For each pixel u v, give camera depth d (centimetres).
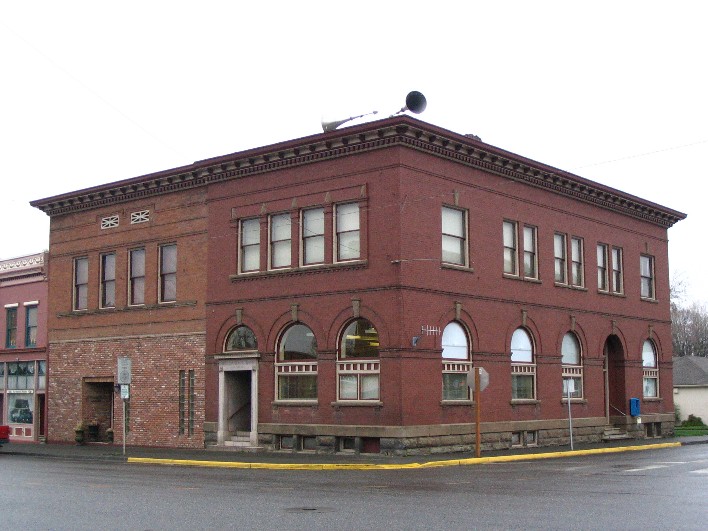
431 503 1586
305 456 2873
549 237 3509
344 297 2933
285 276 3105
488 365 3131
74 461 3027
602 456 2958
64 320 3916
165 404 3459
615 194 3853
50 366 3956
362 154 2939
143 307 3578
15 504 1659
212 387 3300
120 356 3653
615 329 3859
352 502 1620
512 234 3334
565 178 3544
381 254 2853
